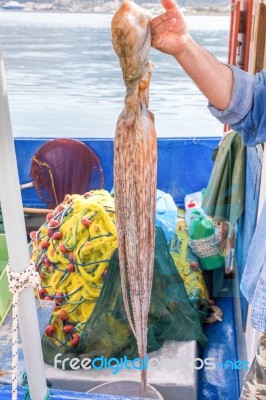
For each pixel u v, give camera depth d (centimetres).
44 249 231
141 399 178
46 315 211
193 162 312
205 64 111
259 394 153
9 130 122
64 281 221
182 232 274
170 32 100
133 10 89
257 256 141
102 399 179
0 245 247
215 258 262
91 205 223
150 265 103
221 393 211
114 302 209
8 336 209
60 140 279
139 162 95
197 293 247
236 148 252
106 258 214
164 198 267
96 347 209
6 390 184
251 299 143
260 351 148
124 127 94
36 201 299
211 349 233
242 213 255
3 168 123
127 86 93
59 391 183
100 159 297
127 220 99
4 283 220
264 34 209
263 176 202
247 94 118
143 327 107
